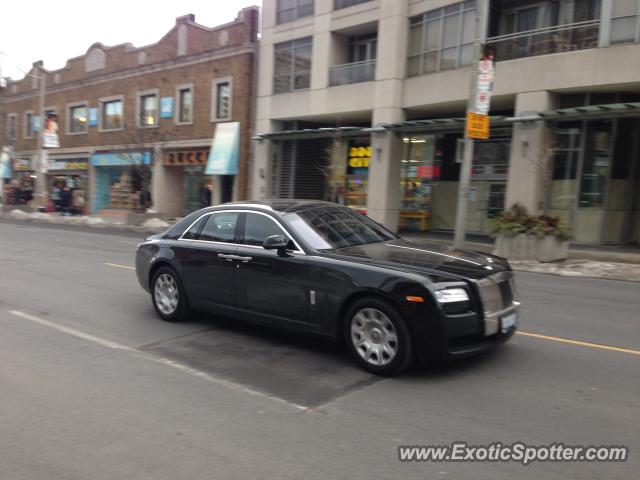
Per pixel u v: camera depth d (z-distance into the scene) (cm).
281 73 2500
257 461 340
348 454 348
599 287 1055
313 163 2633
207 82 2773
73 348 581
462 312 464
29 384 474
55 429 386
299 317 543
